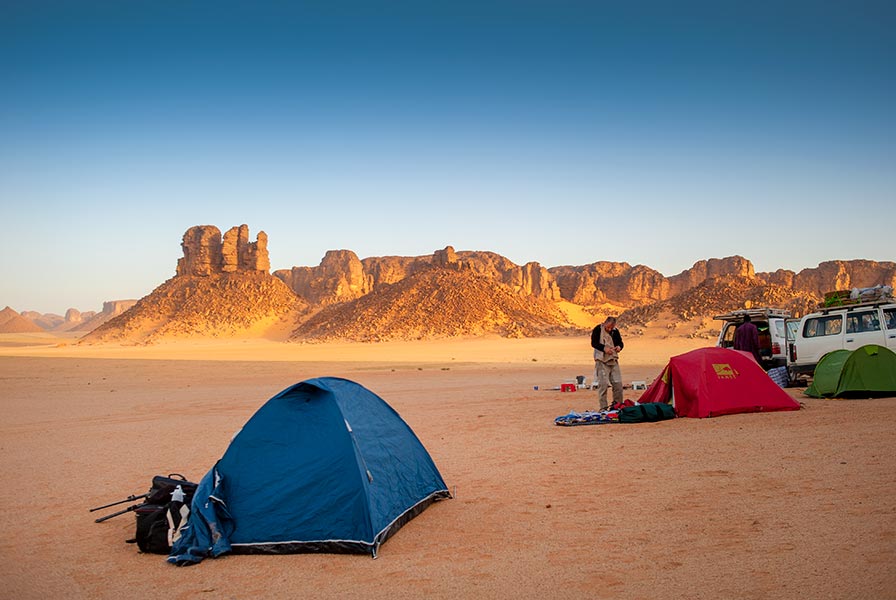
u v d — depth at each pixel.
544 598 5.64
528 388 27.27
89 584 6.49
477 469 10.99
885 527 6.80
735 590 5.55
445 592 5.89
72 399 27.78
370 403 8.93
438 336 162.88
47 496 10.17
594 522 7.69
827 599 5.27
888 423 12.69
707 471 9.78
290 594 6.05
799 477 9.05
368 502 7.24
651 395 16.36
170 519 7.39
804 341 19.41
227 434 16.05
